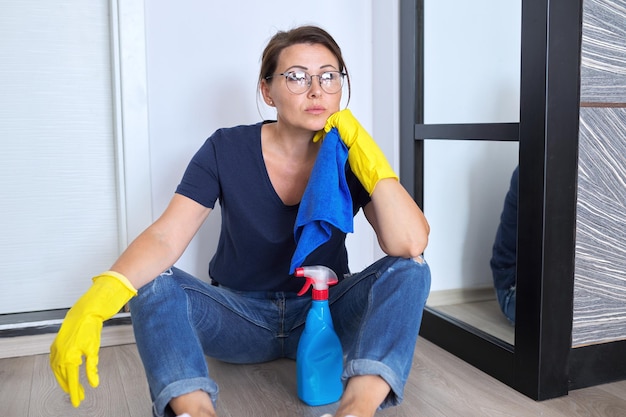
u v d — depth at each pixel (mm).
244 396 1425
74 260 1906
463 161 1837
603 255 1484
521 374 1466
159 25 1829
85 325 978
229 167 1331
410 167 1929
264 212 1344
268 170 1347
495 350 1555
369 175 1227
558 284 1423
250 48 1931
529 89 1411
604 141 1453
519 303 1471
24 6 1782
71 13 1823
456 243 1843
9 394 1480
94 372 960
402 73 1944
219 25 1890
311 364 1355
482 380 1551
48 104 1835
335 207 1192
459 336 1710
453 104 1780
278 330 1436
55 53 1823
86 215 1901
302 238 1217
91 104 1870
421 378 1562
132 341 1854
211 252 1941
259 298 1434
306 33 1266
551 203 1395
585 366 1490
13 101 1805
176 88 1867
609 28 1433
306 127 1258
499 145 1749
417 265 1186
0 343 1749
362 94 2092
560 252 1418
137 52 1798
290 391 1451
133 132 1819
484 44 1652
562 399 1434
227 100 1924
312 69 1244
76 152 1871
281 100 1264
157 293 1135
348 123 1257
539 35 1370
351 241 2117
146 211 1859
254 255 1380
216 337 1335
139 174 1840
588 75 1417
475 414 1349
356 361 1059
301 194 1351
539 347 1408
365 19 2062
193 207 1279
